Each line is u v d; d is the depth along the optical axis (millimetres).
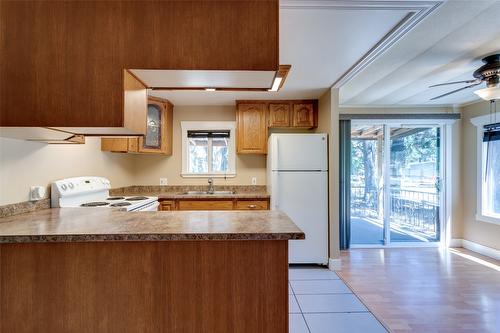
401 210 4641
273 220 1669
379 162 4664
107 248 1417
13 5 1547
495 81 2666
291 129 4246
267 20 1570
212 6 1561
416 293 2836
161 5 1560
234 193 3979
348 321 2326
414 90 3717
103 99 1551
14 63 1542
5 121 1542
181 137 4215
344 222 4355
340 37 2188
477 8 1842
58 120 1545
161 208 3607
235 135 4230
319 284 3055
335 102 3477
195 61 1560
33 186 2160
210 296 1447
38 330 1402
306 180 3541
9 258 1398
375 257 3967
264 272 1458
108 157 3402
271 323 1465
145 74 1641
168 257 1432
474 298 2727
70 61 1550
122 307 1424
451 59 2707
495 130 3922
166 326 1437
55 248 1403
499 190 3939
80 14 1555
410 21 1948
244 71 1584
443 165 4531
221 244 1444
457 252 4191
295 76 3059
